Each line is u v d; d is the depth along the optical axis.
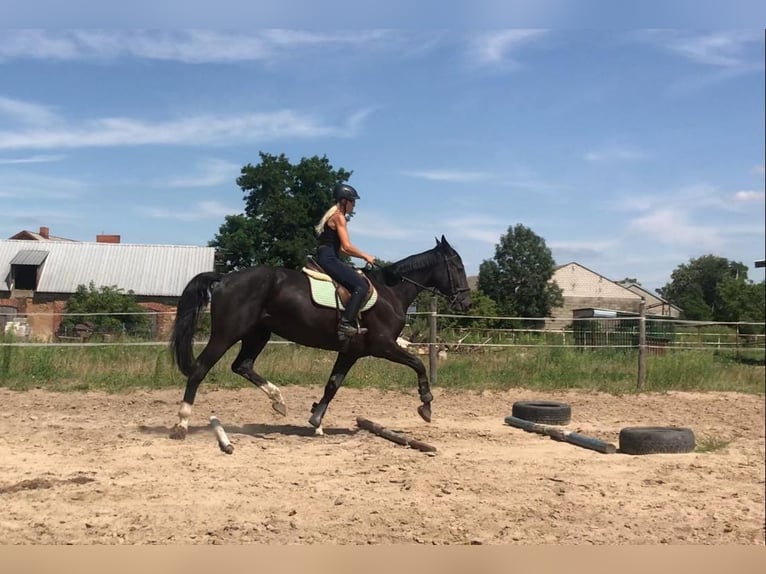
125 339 15.34
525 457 7.25
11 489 5.46
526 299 49.00
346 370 8.18
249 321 7.36
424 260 8.41
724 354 21.30
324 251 7.71
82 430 7.95
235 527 4.72
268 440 7.71
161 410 9.82
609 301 61.44
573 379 13.89
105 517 4.87
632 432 7.60
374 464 6.63
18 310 20.72
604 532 4.89
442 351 16.77
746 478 6.55
